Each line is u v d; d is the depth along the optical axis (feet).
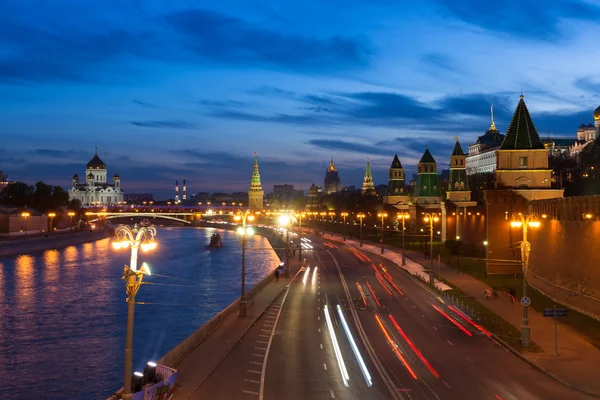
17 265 537.65
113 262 571.28
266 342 196.75
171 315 307.99
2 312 317.22
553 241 281.13
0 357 231.71
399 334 206.90
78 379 207.10
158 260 604.90
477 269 387.55
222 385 150.61
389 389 145.79
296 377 157.17
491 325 214.90
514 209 355.36
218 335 205.16
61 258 606.96
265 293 303.07
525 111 369.50
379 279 362.53
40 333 269.85
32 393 194.08
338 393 143.33
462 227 567.18
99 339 258.98
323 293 306.35
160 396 136.56
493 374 157.38
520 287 310.65
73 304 340.39
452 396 139.74
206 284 426.51
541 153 363.76
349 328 217.77
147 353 238.07
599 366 161.89
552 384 148.05
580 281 244.42
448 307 260.62
